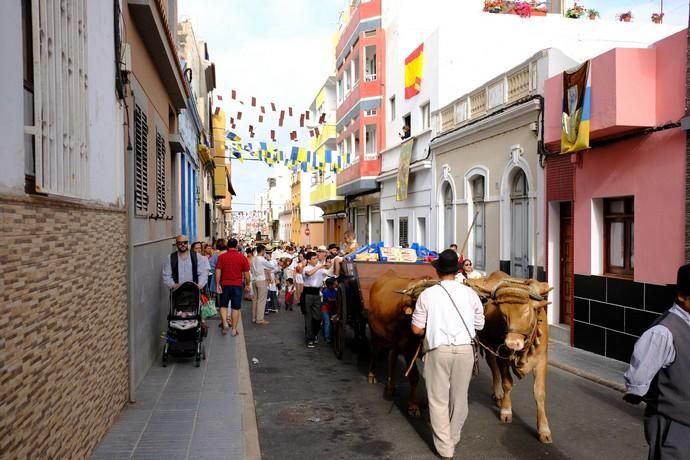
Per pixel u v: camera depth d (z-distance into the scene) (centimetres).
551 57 1188
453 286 535
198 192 2267
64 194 411
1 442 302
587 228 1042
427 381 534
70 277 435
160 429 590
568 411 686
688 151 821
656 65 884
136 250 742
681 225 833
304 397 755
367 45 2561
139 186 773
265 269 1434
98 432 533
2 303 307
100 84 543
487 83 1471
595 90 946
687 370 308
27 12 367
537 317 539
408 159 2084
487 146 1480
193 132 1969
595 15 1955
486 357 707
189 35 2055
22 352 335
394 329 670
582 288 1052
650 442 323
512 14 1897
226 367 884
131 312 677
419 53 2025
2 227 309
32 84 372
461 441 583
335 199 3550
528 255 1266
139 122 781
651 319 885
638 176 916
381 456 550
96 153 526
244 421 622
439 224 1839
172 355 912
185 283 891
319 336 1245
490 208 1465
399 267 953
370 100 2559
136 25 777
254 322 1434
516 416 666
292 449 569
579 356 988
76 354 450
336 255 1217
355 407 709
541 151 1190
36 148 358
